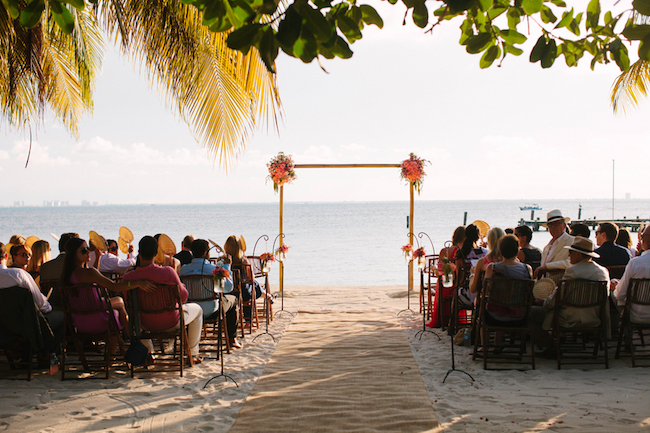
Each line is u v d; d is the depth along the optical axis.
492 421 3.37
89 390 4.12
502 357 4.77
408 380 4.32
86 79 7.76
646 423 3.26
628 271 4.73
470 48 2.31
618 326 5.29
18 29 5.32
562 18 2.22
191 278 5.29
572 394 3.89
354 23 1.92
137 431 3.28
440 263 5.83
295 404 3.74
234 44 1.73
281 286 9.38
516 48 2.31
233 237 6.37
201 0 1.79
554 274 5.48
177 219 76.19
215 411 3.62
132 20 5.50
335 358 5.09
